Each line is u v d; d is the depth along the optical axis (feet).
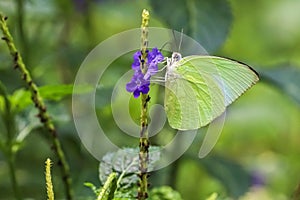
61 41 2.52
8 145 1.94
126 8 2.59
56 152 1.86
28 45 2.27
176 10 2.07
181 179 2.63
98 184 2.04
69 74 2.47
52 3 2.38
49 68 2.42
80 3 2.48
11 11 2.31
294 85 2.21
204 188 2.64
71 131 2.26
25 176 2.35
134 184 1.76
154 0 2.08
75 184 2.19
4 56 2.22
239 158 2.91
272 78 2.21
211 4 2.07
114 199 1.73
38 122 1.99
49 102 2.06
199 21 2.07
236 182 2.34
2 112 1.94
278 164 2.84
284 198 2.70
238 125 2.79
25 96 1.91
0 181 2.35
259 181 2.70
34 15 2.37
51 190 1.61
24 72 1.79
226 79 1.80
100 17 2.76
